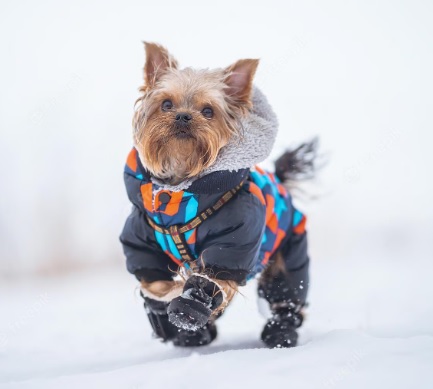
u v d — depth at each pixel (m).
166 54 4.59
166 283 4.36
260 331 5.70
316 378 3.21
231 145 4.21
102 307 8.49
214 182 4.06
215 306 3.97
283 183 5.69
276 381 3.20
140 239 4.34
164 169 4.40
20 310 8.60
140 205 4.28
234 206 4.08
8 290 12.28
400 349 3.60
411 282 9.84
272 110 4.40
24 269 15.49
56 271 15.60
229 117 4.38
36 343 5.68
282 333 4.96
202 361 3.55
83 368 4.38
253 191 4.24
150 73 4.53
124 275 14.52
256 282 5.12
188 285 3.94
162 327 4.67
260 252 4.62
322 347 3.70
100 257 15.93
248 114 4.33
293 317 5.07
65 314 7.78
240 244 4.04
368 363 3.38
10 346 5.52
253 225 4.08
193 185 4.07
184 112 4.28
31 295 11.11
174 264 4.43
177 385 3.23
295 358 3.51
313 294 8.55
